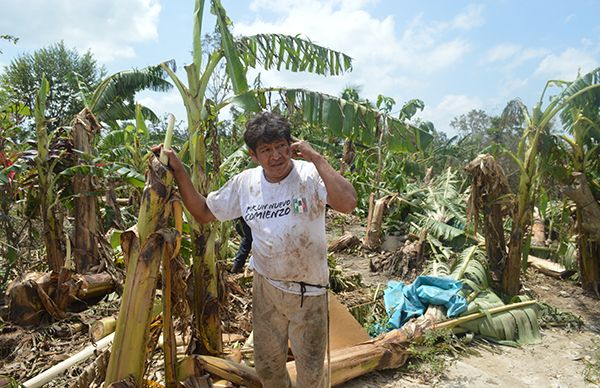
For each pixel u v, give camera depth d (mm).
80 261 4895
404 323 4613
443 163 15484
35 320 4133
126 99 5629
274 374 2525
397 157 12133
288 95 3840
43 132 4746
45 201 4770
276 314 2389
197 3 3201
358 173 11688
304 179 2195
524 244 5816
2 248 5004
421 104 11180
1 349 3688
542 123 5469
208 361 2816
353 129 3895
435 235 7770
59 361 3498
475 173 5777
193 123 3205
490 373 3873
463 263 5781
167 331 2625
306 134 8328
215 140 3398
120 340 2309
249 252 5684
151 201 2357
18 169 4652
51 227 4801
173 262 2699
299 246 2184
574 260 6793
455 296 4699
